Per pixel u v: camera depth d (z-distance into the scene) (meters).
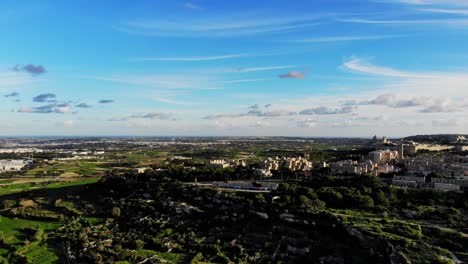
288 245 170.75
